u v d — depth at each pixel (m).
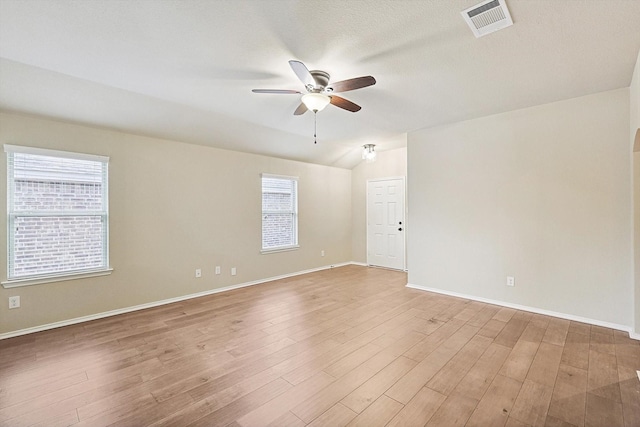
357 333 3.03
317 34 2.10
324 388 2.09
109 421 1.78
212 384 2.15
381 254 6.48
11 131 3.02
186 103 3.44
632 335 2.90
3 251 2.98
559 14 1.89
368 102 3.43
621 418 1.78
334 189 6.62
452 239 4.28
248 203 5.05
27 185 3.11
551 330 3.06
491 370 2.32
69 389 2.10
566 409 1.86
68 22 1.95
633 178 2.95
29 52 2.34
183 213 4.27
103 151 3.57
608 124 3.13
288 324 3.28
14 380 2.21
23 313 3.07
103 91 3.05
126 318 3.49
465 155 4.12
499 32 2.08
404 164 6.07
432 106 3.57
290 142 5.11
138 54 2.37
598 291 3.20
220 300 4.18
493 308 3.76
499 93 3.17
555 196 3.44
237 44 2.22
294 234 5.84
